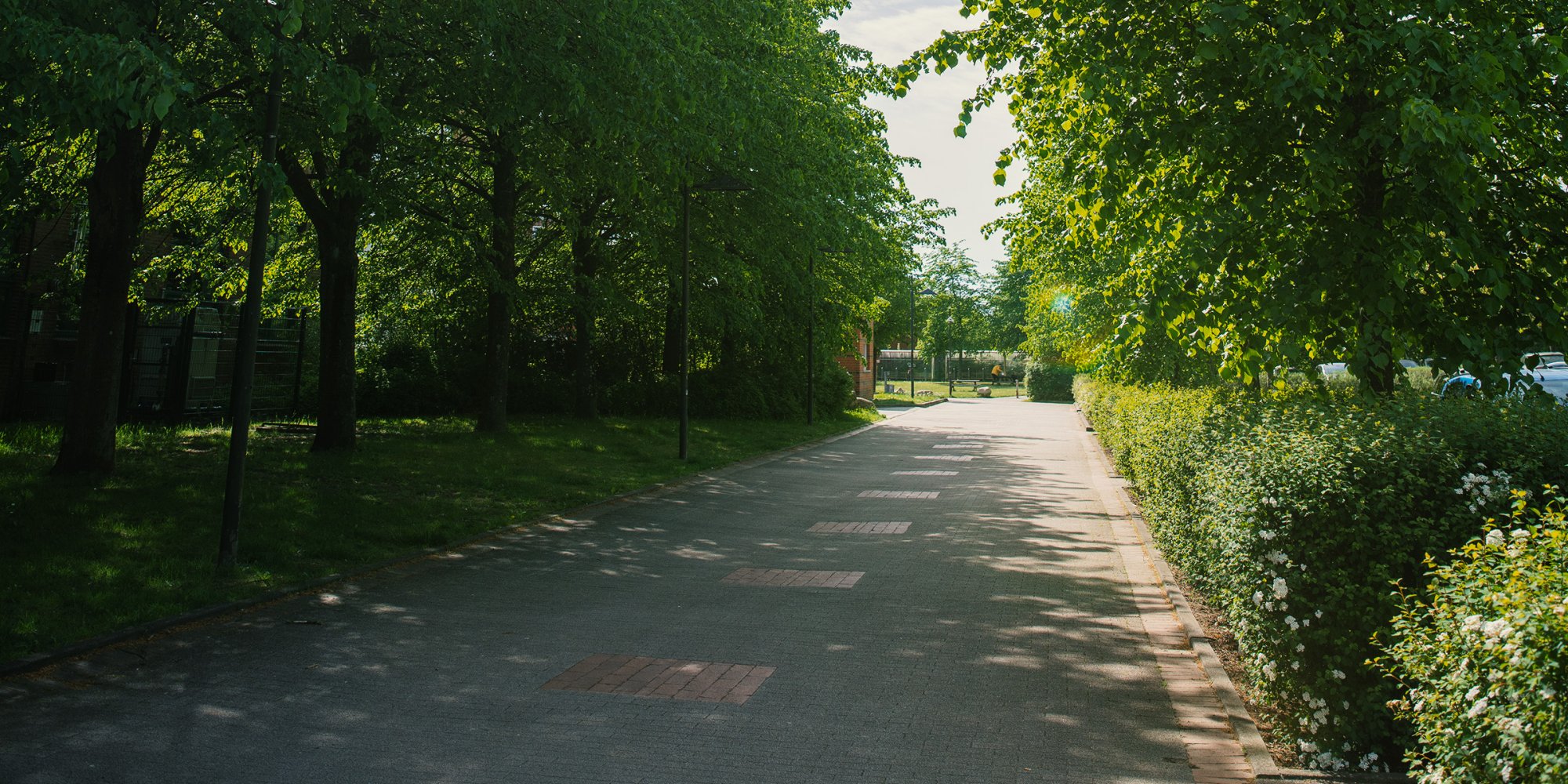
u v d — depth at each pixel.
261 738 5.18
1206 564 7.40
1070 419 41.97
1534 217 7.32
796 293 28.91
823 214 21.91
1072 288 20.88
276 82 9.15
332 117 9.38
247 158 11.56
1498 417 5.22
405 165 15.73
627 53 12.38
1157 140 7.87
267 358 24.48
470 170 21.05
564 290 24.50
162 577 8.39
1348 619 4.85
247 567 8.97
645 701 5.83
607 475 16.95
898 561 10.40
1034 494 16.39
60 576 8.12
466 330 31.78
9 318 20.42
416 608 8.11
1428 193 7.04
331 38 12.99
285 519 11.05
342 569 9.26
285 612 7.89
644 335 35.56
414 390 28.58
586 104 12.66
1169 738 5.26
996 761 4.91
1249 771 4.80
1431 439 4.98
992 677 6.32
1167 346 17.25
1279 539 5.12
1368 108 7.24
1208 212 7.75
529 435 22.14
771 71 17.77
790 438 27.03
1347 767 4.81
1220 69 7.75
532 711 5.64
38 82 7.48
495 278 17.88
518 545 11.02
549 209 23.17
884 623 7.72
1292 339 7.38
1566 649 2.52
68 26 7.48
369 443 18.62
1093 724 5.46
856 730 5.35
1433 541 4.65
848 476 19.17
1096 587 9.09
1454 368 7.08
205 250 20.34
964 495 16.17
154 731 5.24
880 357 93.12
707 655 6.80
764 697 5.91
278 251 22.28
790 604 8.38
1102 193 8.24
